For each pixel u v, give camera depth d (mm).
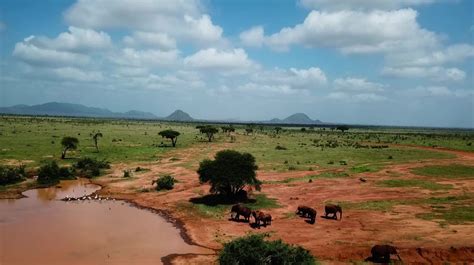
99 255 25781
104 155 73562
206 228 32344
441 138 145875
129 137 109938
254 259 22578
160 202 41219
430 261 24281
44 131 115250
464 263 23703
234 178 39750
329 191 45594
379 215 34906
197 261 24969
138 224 33406
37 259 24781
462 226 30359
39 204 40062
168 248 27422
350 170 59406
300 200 41500
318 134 168750
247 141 112812
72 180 53281
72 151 74812
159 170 59719
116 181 52188
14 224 32469
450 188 46438
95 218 35125
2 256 25078
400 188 46750
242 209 34406
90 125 166000
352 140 127938
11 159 62188
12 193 44719
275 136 142500
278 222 33844
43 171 51125
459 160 70062
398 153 81438
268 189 46750
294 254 23000
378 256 24516
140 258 25406
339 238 28859
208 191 45781
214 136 130000
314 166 64312
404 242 26922
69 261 24609
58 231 30797
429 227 30391
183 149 87062
